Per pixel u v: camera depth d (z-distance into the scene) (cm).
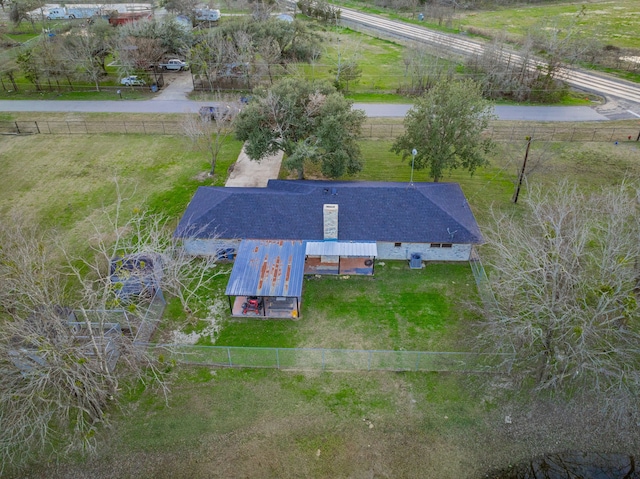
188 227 3347
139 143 5106
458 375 2636
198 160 4769
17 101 6184
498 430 2383
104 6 9638
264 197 3447
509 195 4159
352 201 3428
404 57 6769
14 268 2262
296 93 3978
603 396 2355
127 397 2544
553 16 9481
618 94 6181
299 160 3769
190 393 2559
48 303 2202
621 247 2550
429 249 3391
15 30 8869
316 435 2356
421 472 2222
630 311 2209
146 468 2239
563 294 2345
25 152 4941
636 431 2388
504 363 2448
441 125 3819
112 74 7012
